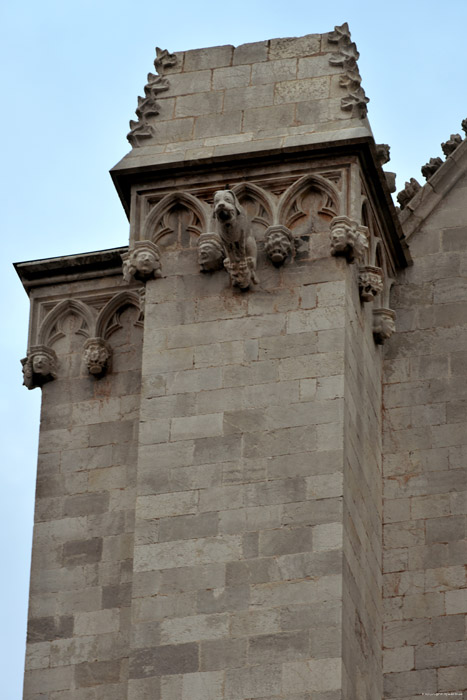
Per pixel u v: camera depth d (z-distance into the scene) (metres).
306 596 33.69
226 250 36.34
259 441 35.09
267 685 33.22
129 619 36.03
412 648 35.88
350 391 35.66
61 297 39.28
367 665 34.78
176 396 35.81
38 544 37.03
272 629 33.59
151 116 38.69
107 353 38.53
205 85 38.81
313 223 36.84
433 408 37.78
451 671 35.59
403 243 38.84
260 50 39.06
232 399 35.56
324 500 34.38
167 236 37.47
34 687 35.78
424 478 37.22
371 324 37.84
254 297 36.34
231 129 38.16
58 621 36.25
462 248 39.25
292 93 38.34
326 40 38.88
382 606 36.25
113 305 38.94
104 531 36.91
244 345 35.97
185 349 36.19
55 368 38.72
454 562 36.44
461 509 36.81
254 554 34.22
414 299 38.88
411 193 40.47
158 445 35.47
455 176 39.91
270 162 37.50
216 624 33.84
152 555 34.56
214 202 36.22
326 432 34.91
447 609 36.06
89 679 35.69
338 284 36.19
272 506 34.50
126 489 37.22
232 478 34.91
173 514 34.81
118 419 37.94
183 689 33.50
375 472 36.94
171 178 37.84
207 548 34.44
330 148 37.25
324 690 32.97
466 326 38.44
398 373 38.19
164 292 36.81
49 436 38.03
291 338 35.84
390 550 36.72
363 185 37.53
